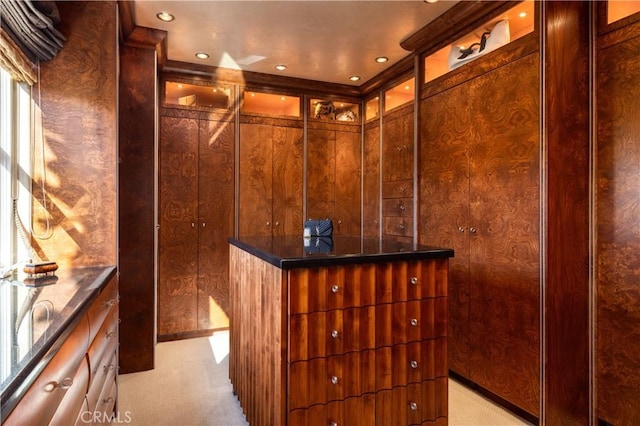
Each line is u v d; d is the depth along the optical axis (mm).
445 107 3010
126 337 2996
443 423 1879
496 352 2537
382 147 4164
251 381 2117
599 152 2258
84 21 2230
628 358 2119
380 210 4195
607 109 2213
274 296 1696
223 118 4016
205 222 3941
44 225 2160
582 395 2318
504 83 2471
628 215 2113
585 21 2312
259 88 4176
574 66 2277
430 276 1854
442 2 2621
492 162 2568
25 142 2111
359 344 1718
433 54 3195
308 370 1637
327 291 1663
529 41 2293
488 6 2555
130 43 2971
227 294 4031
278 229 4238
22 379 824
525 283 2332
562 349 2250
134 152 3006
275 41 3236
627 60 2109
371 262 1714
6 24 1708
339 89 4426
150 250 3059
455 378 2912
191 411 2420
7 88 1999
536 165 2260
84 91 2225
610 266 2207
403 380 1796
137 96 3014
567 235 2258
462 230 2832
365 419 1728
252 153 4141
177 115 3830
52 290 1593
